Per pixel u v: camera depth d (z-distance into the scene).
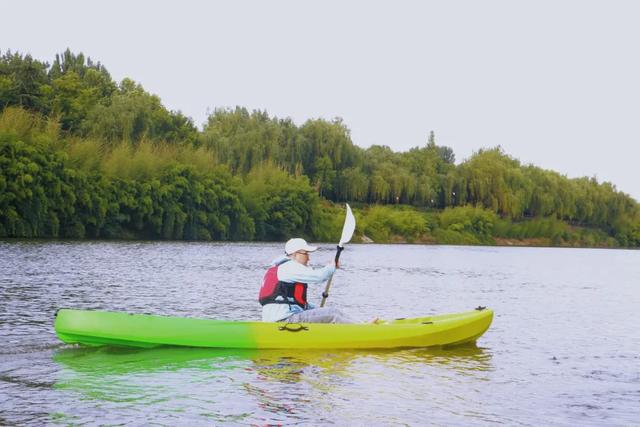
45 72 68.19
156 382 7.66
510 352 10.34
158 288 17.58
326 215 67.81
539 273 32.16
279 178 64.75
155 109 63.44
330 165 76.50
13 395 7.01
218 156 66.56
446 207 85.88
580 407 7.31
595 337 12.34
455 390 7.79
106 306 13.85
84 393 7.15
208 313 13.49
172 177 52.31
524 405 7.31
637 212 103.50
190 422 6.33
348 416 6.66
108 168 48.53
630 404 7.49
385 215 75.88
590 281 27.80
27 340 9.75
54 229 42.75
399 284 22.12
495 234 86.62
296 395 7.32
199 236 55.06
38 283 17.30
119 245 38.62
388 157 89.94
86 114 57.88
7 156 40.53
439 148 126.88
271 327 9.46
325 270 10.08
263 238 62.44
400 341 9.95
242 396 7.21
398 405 7.09
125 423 6.24
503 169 87.25
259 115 79.50
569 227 97.06
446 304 16.83
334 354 9.38
